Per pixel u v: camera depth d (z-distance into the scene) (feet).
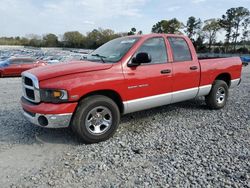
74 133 14.74
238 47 269.44
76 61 16.52
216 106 21.58
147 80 16.22
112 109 14.97
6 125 17.71
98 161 12.50
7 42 361.92
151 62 16.70
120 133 16.31
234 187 10.20
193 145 14.33
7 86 38.86
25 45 363.76
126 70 15.35
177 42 18.56
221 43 275.39
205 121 18.81
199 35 281.13
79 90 13.62
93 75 14.17
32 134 16.05
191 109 22.02
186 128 17.26
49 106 13.38
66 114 13.52
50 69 14.55
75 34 346.13
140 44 16.28
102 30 311.68
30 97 14.65
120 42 17.62
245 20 265.75
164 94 17.38
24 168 11.88
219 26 273.33
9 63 58.13
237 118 19.58
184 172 11.35
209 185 10.34
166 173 11.29
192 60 19.16
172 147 14.07
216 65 20.90
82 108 13.91
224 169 11.55
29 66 59.88
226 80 22.95
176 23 279.49
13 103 24.81
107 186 10.36
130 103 15.76
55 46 357.61
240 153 13.24
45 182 10.68
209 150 13.64
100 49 18.48
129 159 12.68
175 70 17.75
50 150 13.82
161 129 17.06
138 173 11.34
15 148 14.03
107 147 14.14
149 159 12.67
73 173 11.38
